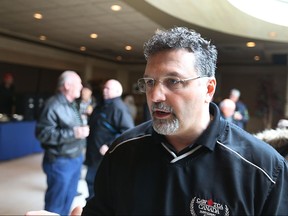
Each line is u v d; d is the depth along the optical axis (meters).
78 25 4.29
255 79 8.92
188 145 0.80
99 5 3.28
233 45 3.48
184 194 0.75
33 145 5.19
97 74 8.09
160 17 3.12
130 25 3.73
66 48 6.44
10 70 5.71
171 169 0.77
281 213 0.73
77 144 2.32
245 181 0.73
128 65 8.76
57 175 2.24
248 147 0.77
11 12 3.69
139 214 0.78
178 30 0.78
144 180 0.80
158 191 0.78
